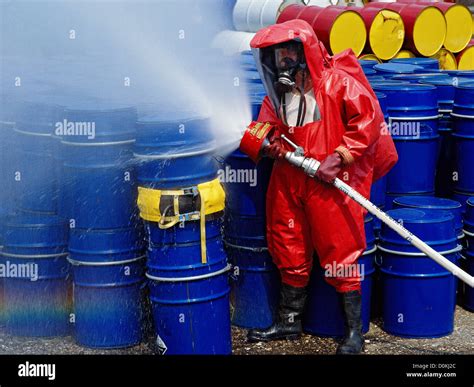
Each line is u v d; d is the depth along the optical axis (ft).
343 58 16.30
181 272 15.72
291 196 16.62
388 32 29.19
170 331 15.98
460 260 19.60
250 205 17.67
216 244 16.01
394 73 23.36
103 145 16.29
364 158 16.40
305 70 15.94
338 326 17.67
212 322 16.02
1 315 18.22
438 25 29.78
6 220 17.90
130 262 16.88
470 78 23.57
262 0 33.01
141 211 15.81
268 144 16.26
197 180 15.58
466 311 19.48
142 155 15.57
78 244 16.84
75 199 16.65
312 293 17.76
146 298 17.20
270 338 17.56
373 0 34.12
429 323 17.75
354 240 16.51
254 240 17.79
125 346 17.15
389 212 18.28
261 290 17.99
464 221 19.33
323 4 33.30
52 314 17.88
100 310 16.98
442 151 21.57
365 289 17.90
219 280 16.06
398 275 17.70
